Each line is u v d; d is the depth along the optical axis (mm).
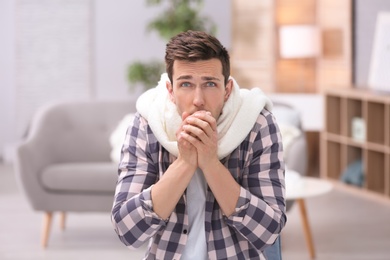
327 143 7449
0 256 5160
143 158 2184
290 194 4812
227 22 8922
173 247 2145
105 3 8805
